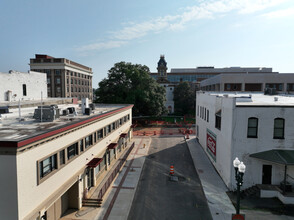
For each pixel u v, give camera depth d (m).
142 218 14.42
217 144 22.58
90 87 88.81
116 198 17.00
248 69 108.38
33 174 10.28
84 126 16.28
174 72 114.88
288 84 45.59
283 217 14.18
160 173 22.66
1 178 9.29
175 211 15.26
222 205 15.84
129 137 37.16
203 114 31.73
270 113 17.19
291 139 17.19
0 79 25.50
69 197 15.33
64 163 13.35
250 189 17.39
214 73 109.88
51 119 15.64
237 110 17.44
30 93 30.73
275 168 17.30
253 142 17.44
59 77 66.94
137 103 51.03
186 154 29.83
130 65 53.03
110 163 23.98
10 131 11.99
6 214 9.40
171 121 63.00
